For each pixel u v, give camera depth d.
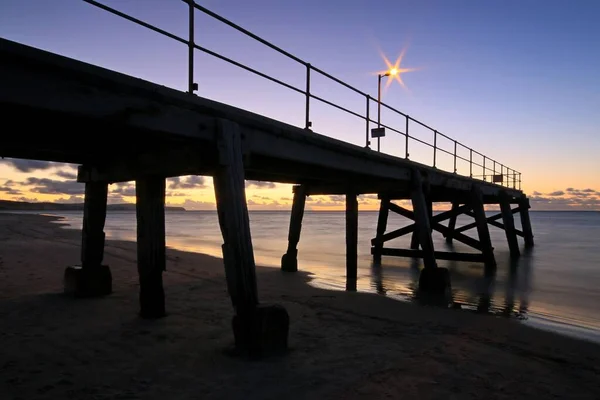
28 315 6.36
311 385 4.16
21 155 6.64
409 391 4.15
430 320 7.06
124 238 27.25
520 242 28.78
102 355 4.83
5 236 22.56
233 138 5.06
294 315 7.00
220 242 27.09
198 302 7.57
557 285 11.97
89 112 3.96
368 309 7.70
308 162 7.00
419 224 10.58
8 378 4.13
